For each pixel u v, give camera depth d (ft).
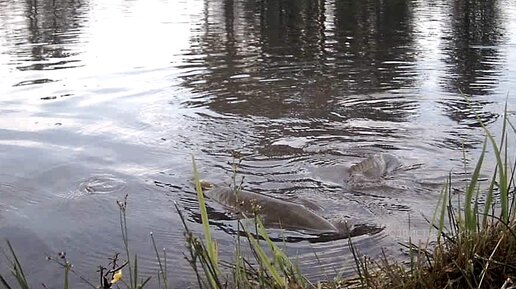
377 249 14.79
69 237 15.84
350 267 13.78
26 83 33.06
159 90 31.81
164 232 16.03
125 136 24.20
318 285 10.96
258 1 78.69
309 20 60.85
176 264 14.32
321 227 15.93
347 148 23.09
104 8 71.97
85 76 34.96
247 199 17.08
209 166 20.99
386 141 23.88
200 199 9.43
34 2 79.00
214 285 9.45
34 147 22.68
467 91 31.63
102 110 27.99
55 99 29.76
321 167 21.02
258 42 47.24
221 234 15.69
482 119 26.68
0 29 54.44
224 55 41.68
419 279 10.41
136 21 60.03
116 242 15.56
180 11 68.85
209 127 25.55
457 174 20.11
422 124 26.09
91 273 14.02
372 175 20.04
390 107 28.84
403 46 44.98
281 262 10.31
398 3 74.90
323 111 28.17
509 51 42.50
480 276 10.41
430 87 32.53
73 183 19.33
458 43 45.93
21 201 17.97
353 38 49.11
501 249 10.87
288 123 26.22
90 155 21.88
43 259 14.71
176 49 44.06
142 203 17.87
